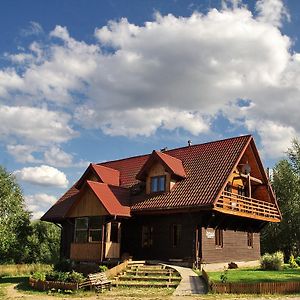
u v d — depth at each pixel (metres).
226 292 19.33
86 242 29.45
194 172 31.02
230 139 32.75
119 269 25.16
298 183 48.75
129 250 31.33
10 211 43.38
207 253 28.52
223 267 29.62
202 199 27.27
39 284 24.00
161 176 31.00
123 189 32.62
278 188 49.62
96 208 29.22
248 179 32.59
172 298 18.52
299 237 47.03
